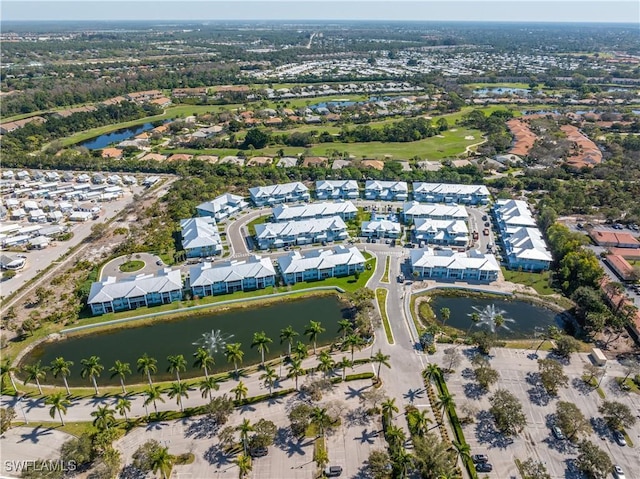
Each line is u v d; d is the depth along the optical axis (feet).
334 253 644.69
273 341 509.35
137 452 352.69
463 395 427.74
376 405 414.41
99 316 540.11
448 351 466.29
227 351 435.12
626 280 610.65
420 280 621.31
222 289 590.14
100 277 617.62
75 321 531.50
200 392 431.43
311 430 390.42
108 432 365.40
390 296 584.81
